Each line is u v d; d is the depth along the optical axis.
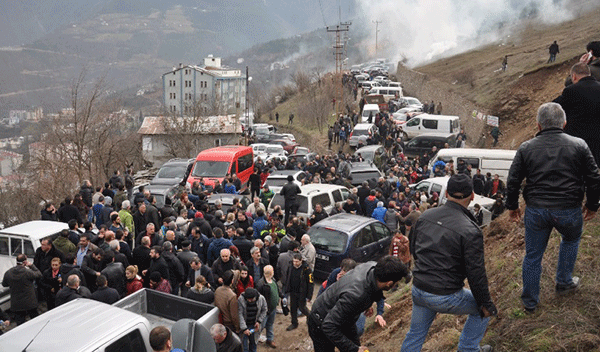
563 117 4.80
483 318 4.39
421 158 28.84
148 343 6.27
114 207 16.11
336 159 25.66
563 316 5.05
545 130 4.84
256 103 85.75
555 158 4.71
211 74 128.12
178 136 41.28
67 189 34.53
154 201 15.16
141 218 13.45
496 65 46.38
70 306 6.66
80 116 35.50
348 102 57.78
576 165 4.67
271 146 37.38
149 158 43.00
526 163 4.86
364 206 16.73
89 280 9.85
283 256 10.17
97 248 9.95
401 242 11.27
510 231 9.43
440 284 4.04
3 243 11.35
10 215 35.94
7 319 9.70
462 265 4.04
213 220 13.02
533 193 4.86
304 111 63.84
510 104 36.19
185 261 10.29
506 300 5.81
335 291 4.36
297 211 15.54
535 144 4.83
